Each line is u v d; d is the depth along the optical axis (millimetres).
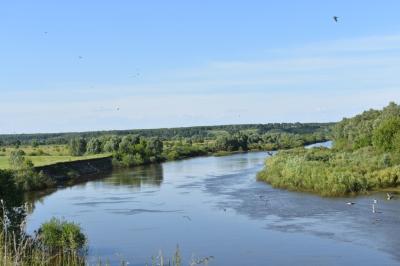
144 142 148875
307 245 39656
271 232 44562
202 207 58812
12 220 33938
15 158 91375
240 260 36375
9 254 13719
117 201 66062
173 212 56281
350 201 58406
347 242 39969
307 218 49812
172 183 85062
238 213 54125
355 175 67000
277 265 34875
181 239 43375
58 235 34156
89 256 37812
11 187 36750
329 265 34406
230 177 90000
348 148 113938
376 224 45531
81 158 118000
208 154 170750
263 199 62375
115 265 34906
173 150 159875
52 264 21797
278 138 199500
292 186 70625
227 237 43469
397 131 85312
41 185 85562
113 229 48000
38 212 58688
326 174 67312
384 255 36188
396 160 76625
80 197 71625
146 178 95875
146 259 37000
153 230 47219
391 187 66938
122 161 129500
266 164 93250
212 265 35250
